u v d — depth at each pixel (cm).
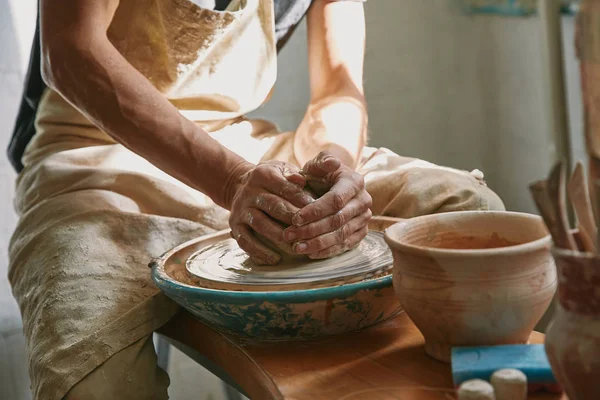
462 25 296
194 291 83
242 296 80
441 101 302
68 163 134
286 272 90
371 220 116
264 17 149
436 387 71
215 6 152
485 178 309
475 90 304
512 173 294
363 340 87
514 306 69
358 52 155
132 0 132
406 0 286
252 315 81
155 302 102
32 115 161
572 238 56
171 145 106
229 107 149
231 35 144
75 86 110
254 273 92
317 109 146
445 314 71
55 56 111
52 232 118
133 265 112
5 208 223
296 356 84
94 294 105
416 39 291
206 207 130
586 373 52
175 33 134
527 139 280
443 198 116
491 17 286
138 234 118
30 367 103
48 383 96
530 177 283
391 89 291
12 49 221
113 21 134
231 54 145
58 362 97
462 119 306
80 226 117
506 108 291
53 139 144
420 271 71
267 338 87
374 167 138
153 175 133
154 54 137
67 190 129
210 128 147
